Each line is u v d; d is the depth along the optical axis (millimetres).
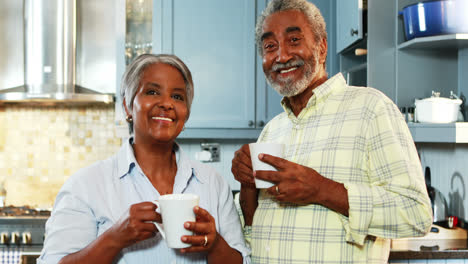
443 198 2180
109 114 3316
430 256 1835
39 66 3000
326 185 1145
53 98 2922
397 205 1135
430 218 1160
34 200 3070
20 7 3266
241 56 2932
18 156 3283
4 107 3277
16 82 3266
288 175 1112
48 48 3004
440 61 2197
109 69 3309
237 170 1267
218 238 1088
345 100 1310
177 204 906
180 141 3289
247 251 1183
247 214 1406
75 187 1068
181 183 1140
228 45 2926
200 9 2914
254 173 1129
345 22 2572
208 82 2928
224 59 2928
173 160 1193
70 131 3301
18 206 3043
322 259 1200
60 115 3297
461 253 1842
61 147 3297
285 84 1324
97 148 3309
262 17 1370
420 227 1149
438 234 2043
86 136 3307
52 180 3289
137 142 1150
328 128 1290
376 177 1208
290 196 1123
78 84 3281
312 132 1317
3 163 3273
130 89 1110
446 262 1852
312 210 1229
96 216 1063
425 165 2564
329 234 1201
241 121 2938
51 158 3293
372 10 2199
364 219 1134
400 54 2186
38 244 2705
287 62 1313
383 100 1248
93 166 1123
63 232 1030
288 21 1309
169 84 1090
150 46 2914
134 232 947
